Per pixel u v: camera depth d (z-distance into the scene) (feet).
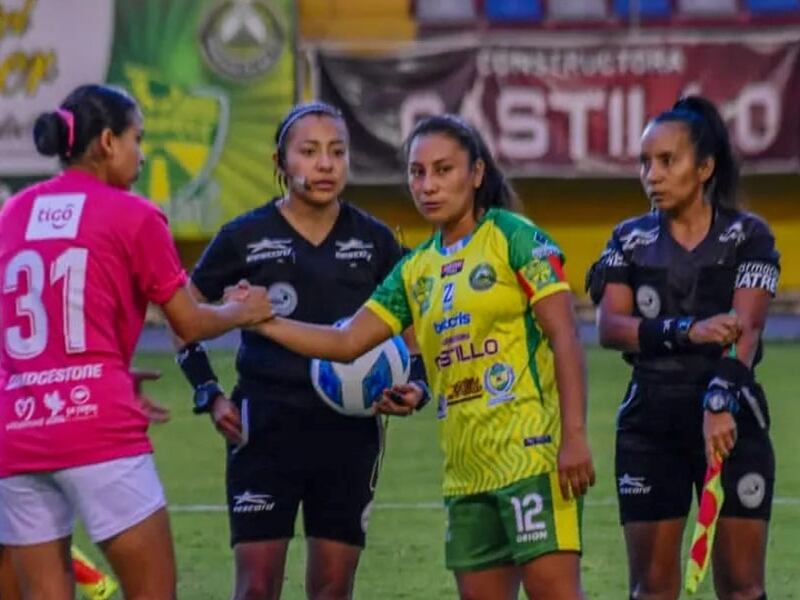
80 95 68.18
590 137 232.12
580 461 66.13
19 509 67.15
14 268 66.54
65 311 65.72
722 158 75.41
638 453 75.41
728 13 231.71
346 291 78.89
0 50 221.66
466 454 68.64
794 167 232.53
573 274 244.83
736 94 231.71
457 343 68.44
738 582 74.54
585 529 114.83
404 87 229.45
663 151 74.23
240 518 78.43
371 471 79.00
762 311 73.72
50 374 65.67
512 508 67.31
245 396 79.00
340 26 230.07
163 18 223.92
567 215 245.04
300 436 77.97
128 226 66.49
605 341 76.13
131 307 67.21
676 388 74.38
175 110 224.94
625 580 101.19
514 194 71.82
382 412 77.46
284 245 78.69
